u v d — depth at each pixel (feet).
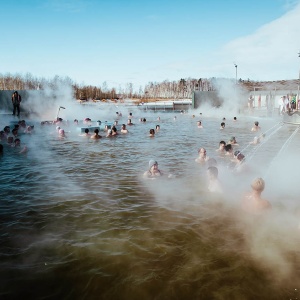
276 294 10.98
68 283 11.66
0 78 267.18
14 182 25.12
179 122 83.35
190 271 12.38
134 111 126.72
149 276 12.06
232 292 11.09
